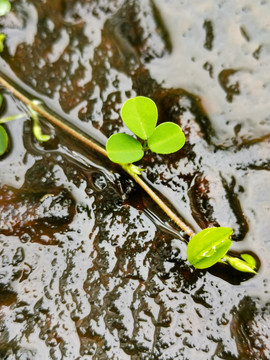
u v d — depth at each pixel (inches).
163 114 9.0
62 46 9.4
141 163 8.8
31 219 8.5
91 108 9.2
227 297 8.1
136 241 8.4
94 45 9.4
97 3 9.6
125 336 8.0
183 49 9.4
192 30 9.4
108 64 9.3
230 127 8.9
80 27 9.5
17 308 8.1
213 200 8.5
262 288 8.1
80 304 8.2
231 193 8.6
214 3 9.5
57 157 8.9
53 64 9.4
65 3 9.6
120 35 9.5
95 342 8.0
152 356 7.9
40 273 8.3
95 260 8.4
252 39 9.4
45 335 8.0
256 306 8.1
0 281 8.2
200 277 8.2
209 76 9.2
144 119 8.2
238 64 9.2
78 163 8.9
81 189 8.7
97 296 8.2
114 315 8.1
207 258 8.0
